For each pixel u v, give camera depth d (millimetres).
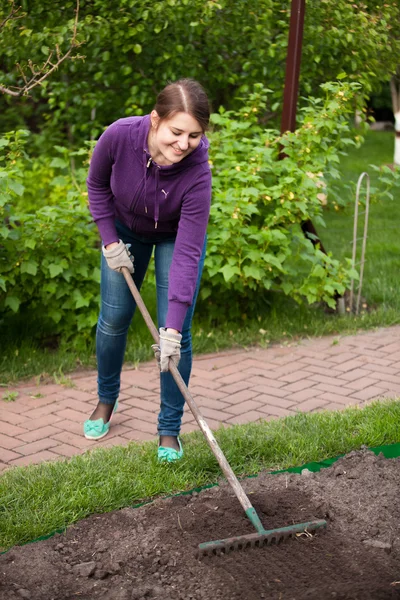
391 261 7859
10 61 7238
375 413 4332
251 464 3793
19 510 3348
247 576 2857
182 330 3826
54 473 3641
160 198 3510
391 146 15719
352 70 7219
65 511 3350
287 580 2828
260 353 5676
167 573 2922
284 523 3199
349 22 6945
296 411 4609
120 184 3557
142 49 7113
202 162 3461
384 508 3350
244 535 3020
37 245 5402
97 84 7625
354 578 2828
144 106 7480
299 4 5953
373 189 6562
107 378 4195
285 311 6363
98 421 4230
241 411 4617
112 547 3094
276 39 7043
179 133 3143
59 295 5484
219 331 6008
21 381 5133
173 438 3889
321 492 3471
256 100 6430
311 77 7359
